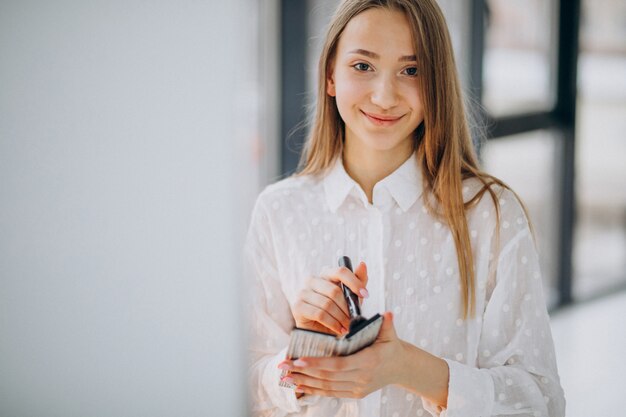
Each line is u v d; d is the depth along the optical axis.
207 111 1.00
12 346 0.90
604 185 3.96
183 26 0.97
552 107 3.62
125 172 0.94
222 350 1.06
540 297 1.18
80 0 0.90
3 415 0.90
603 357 3.25
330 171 1.25
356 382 1.03
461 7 2.87
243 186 2.21
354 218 1.22
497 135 3.13
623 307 3.81
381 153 1.21
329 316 1.09
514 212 1.18
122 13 0.92
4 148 0.87
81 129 0.91
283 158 2.32
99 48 0.91
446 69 1.15
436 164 1.19
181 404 1.02
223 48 1.00
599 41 3.78
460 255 1.17
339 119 1.25
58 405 0.93
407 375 1.06
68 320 0.92
